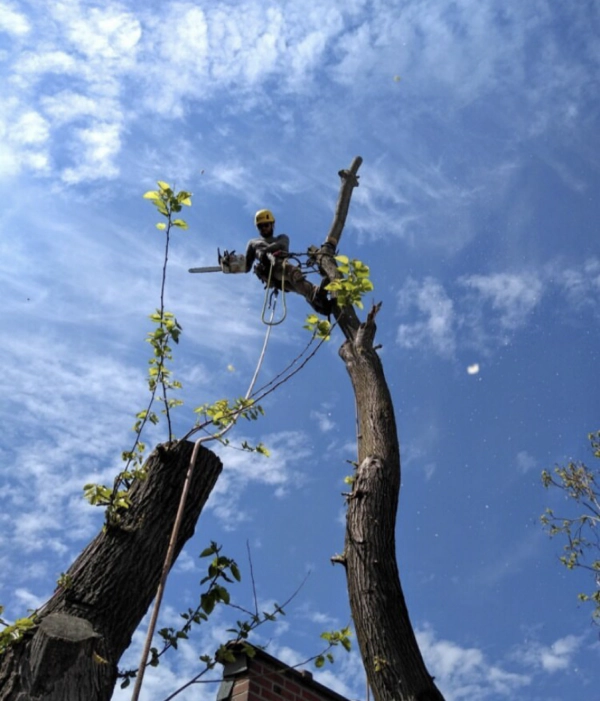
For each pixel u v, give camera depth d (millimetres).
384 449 4758
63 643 3344
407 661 3795
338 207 7016
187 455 4332
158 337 4754
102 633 3619
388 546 4242
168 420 4383
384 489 4484
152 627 3494
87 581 3766
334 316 6055
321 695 6758
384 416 4996
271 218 7207
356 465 4805
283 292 6578
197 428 4562
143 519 4023
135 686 3307
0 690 3248
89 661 3396
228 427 4551
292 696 6574
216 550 4137
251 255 7074
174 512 4129
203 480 4316
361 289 5160
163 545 4004
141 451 4340
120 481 4152
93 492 4051
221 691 6441
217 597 4047
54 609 3656
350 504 4449
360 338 5617
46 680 3279
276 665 6609
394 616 3947
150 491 4145
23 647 3389
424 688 3713
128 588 3801
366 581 4059
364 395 5199
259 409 4707
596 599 12461
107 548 3900
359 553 4172
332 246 6762
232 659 4191
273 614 4277
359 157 7312
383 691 3727
